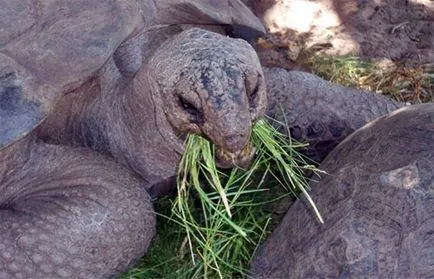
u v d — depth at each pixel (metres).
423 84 1.22
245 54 0.74
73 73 0.79
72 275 0.83
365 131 0.85
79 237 0.82
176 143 0.83
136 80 0.83
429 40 1.29
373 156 0.78
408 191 0.72
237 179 0.89
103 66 0.85
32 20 0.80
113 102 0.89
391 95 1.21
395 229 0.70
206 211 0.95
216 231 0.89
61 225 0.82
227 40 0.75
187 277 0.93
